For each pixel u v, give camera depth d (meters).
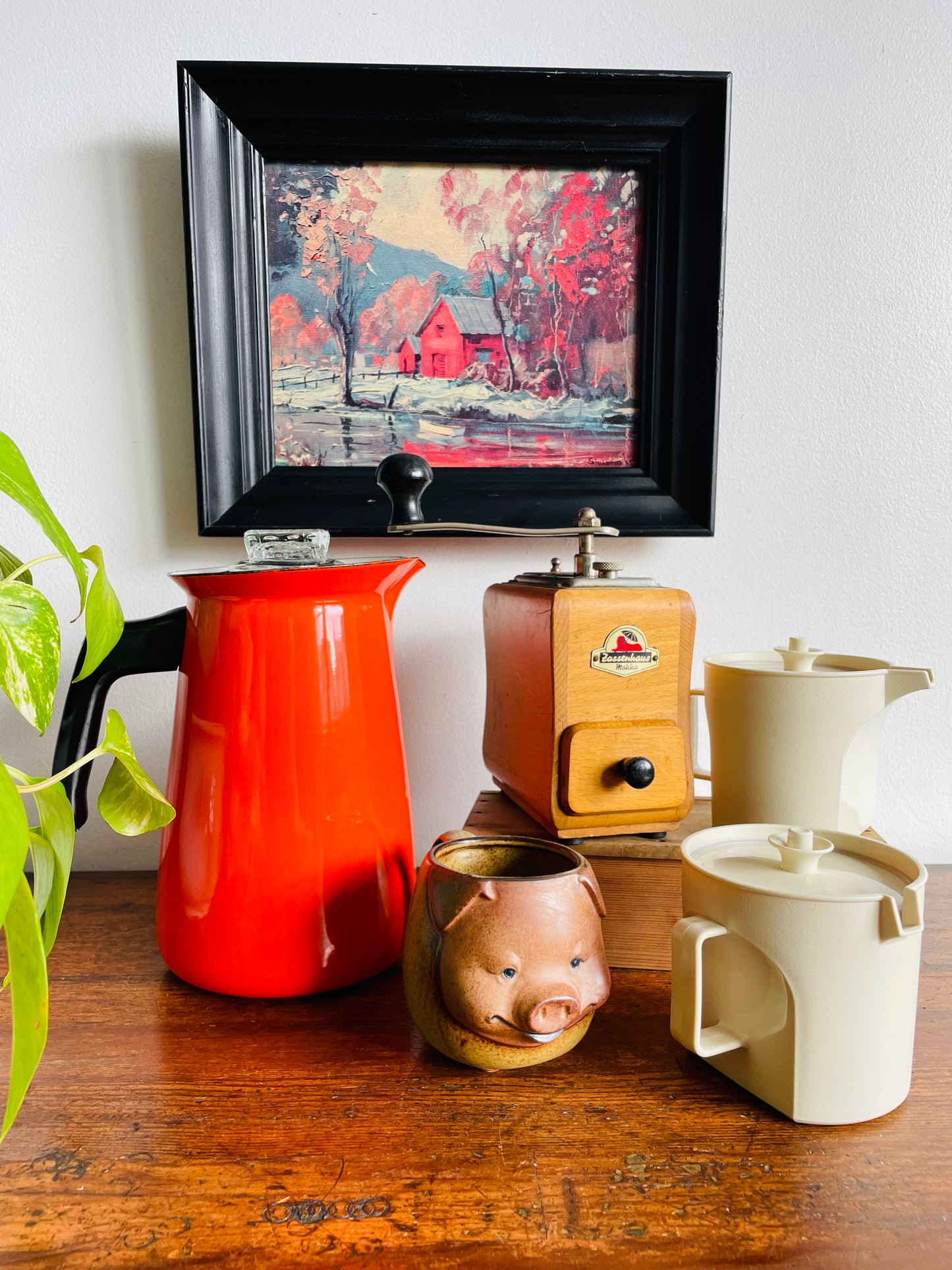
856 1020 0.37
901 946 0.37
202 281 0.64
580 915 0.41
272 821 0.47
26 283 0.67
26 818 0.25
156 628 0.49
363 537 0.69
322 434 0.67
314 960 0.48
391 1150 0.37
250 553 0.51
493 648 0.61
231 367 0.66
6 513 0.69
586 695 0.50
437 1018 0.41
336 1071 0.43
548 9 0.66
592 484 0.69
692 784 0.53
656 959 0.52
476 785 0.73
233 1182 0.35
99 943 0.57
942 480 0.72
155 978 0.52
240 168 0.64
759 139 0.68
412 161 0.65
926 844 0.75
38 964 0.28
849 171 0.69
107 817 0.39
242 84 0.62
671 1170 0.36
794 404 0.71
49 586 0.70
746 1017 0.40
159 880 0.51
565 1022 0.39
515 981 0.39
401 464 0.53
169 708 0.72
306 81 0.62
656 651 0.51
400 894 0.52
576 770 0.49
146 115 0.66
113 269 0.67
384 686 0.51
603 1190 0.34
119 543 0.69
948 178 0.69
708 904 0.40
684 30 0.67
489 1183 0.35
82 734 0.49
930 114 0.69
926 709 0.74
